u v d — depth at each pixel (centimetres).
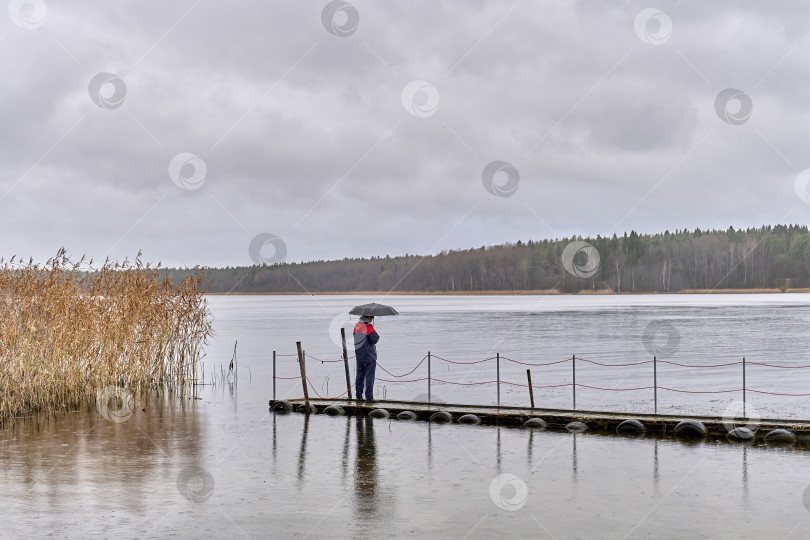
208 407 1981
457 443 1464
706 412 1881
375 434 1570
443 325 5978
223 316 8588
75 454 1355
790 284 16988
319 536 895
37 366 2047
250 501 1044
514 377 2661
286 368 3025
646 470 1228
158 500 1047
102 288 2373
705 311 8181
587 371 2817
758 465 1262
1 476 1182
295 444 1457
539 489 1109
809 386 2386
